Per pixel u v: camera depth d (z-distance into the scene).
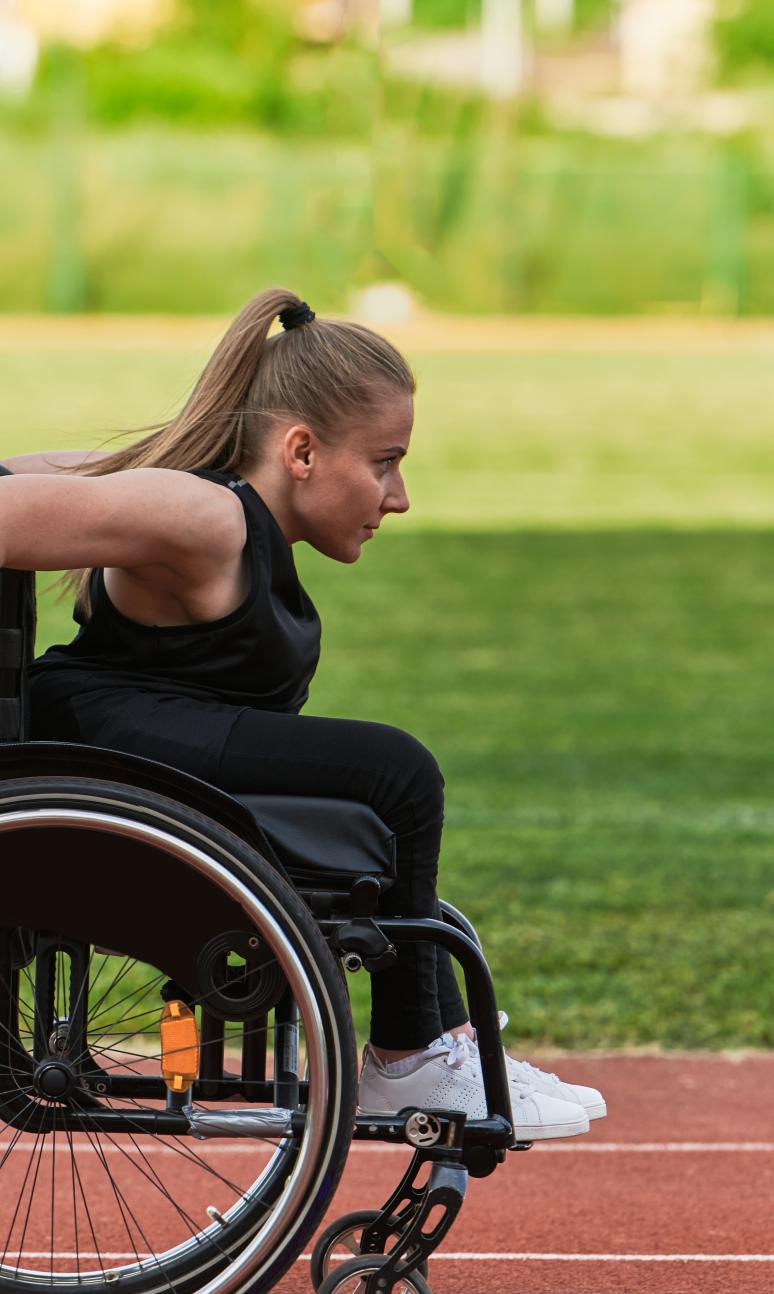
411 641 29.50
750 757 21.25
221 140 81.00
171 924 5.28
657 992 11.76
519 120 84.25
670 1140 9.02
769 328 77.06
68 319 75.69
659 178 80.38
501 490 45.72
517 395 59.50
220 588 5.50
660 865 15.48
